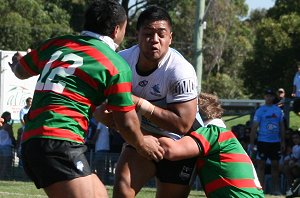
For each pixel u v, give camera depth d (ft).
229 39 375.45
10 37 267.18
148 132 47.42
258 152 105.19
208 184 44.62
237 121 169.68
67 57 38.47
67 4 290.76
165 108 46.21
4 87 164.66
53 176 37.60
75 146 37.96
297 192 92.02
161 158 42.04
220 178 44.11
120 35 40.42
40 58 40.09
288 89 281.13
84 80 38.04
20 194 87.04
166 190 47.93
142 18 44.91
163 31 44.70
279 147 104.68
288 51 286.46
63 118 37.78
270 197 93.91
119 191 46.11
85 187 37.86
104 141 111.45
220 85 351.05
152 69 45.68
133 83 46.42
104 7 39.73
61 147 37.60
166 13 45.19
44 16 276.41
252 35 410.52
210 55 353.31
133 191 46.44
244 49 376.48
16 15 267.39
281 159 110.42
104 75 38.09
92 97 38.34
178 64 45.62
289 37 287.89
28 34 269.85
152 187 105.81
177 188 47.65
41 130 37.81
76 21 293.43
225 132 44.91
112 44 39.75
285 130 110.22
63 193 37.68
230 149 44.47
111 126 43.24
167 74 45.50
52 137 37.63
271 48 289.33
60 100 37.91
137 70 46.14
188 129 45.50
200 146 43.62
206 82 349.61
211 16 351.87
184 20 328.70
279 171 109.81
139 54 46.34
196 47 145.59
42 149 37.63
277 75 291.17
